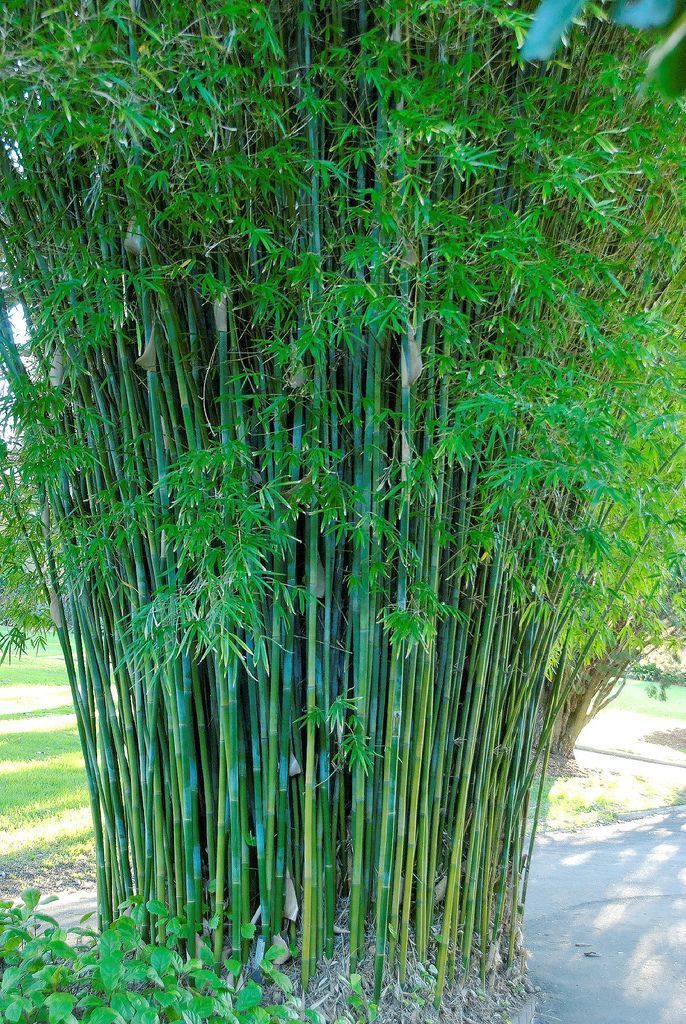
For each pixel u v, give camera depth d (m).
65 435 1.76
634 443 1.97
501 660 2.03
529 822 4.82
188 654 1.72
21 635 1.98
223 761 1.71
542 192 1.55
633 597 2.39
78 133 1.35
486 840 2.09
